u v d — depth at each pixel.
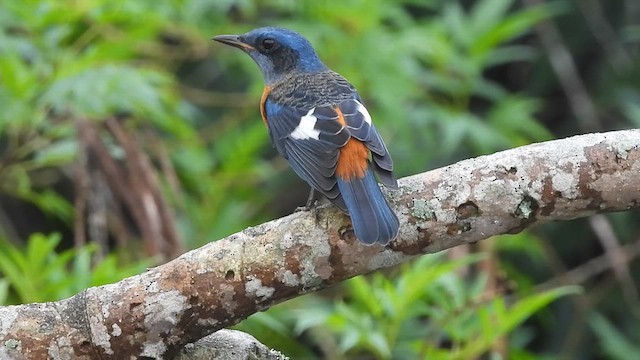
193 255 7.21
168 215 11.82
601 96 15.67
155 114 12.52
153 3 12.72
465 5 16.30
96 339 7.18
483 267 12.01
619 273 13.23
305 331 13.77
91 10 11.98
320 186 7.92
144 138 13.44
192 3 12.80
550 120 16.30
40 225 16.56
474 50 13.67
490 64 15.02
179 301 7.14
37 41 11.89
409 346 10.53
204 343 7.61
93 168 11.98
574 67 15.93
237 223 13.20
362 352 12.43
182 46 15.62
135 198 11.83
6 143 14.70
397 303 9.78
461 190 7.17
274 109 9.51
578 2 15.91
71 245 16.69
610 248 13.31
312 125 8.61
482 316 9.78
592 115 15.12
